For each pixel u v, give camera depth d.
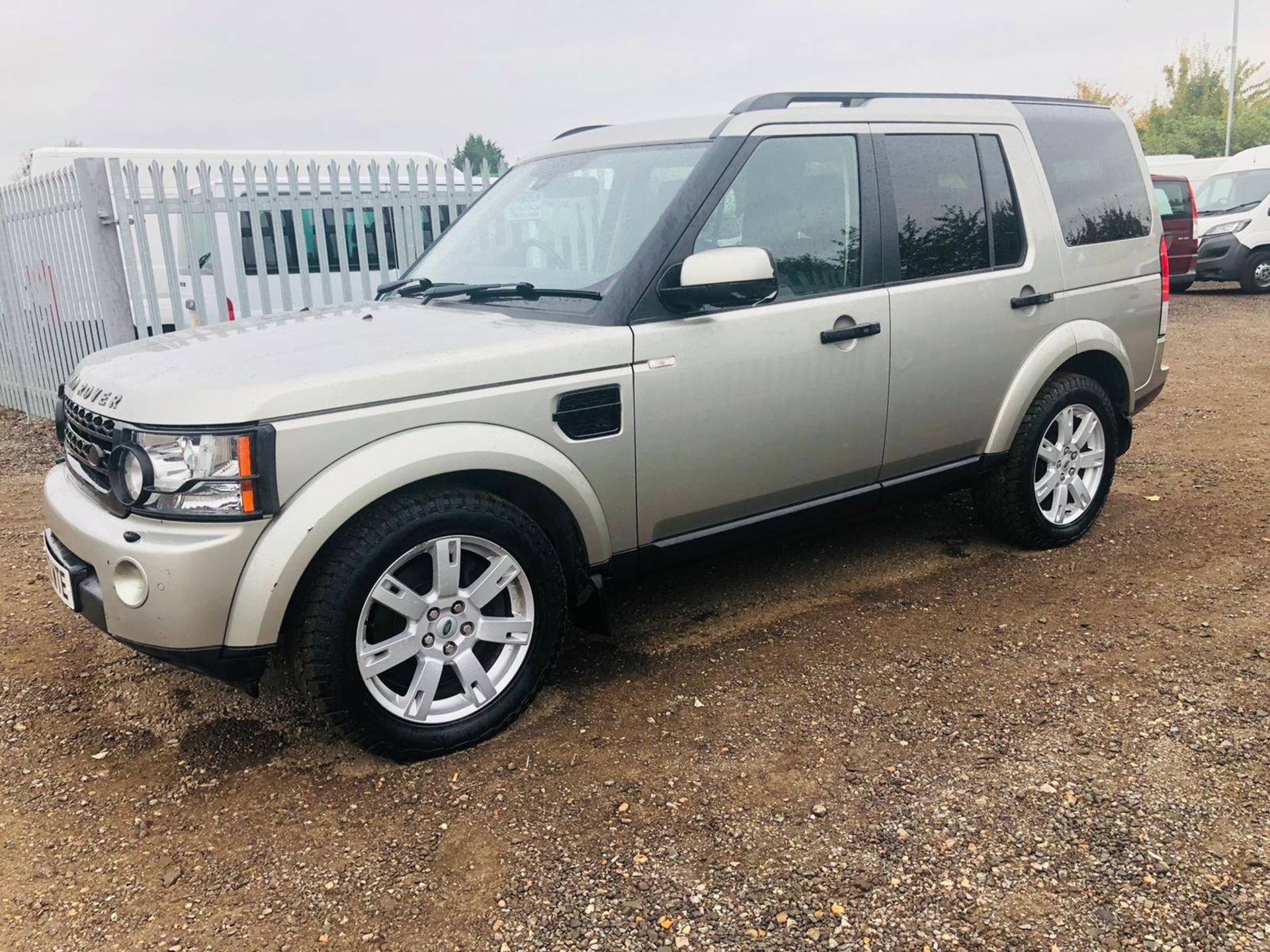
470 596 3.05
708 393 3.42
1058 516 4.69
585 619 3.49
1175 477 5.89
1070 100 4.78
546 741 3.16
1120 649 3.66
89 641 4.04
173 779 3.03
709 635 3.93
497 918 2.37
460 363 2.96
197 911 2.43
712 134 3.61
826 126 3.80
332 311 3.82
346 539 2.81
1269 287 16.19
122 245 8.03
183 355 3.12
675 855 2.57
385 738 2.95
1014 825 2.64
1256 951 2.17
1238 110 45.97
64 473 3.36
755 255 3.20
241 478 2.64
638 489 3.35
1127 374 4.86
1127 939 2.22
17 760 3.15
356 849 2.65
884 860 2.52
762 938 2.27
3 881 2.56
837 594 4.30
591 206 3.78
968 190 4.20
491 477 3.09
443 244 4.38
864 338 3.79
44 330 8.94
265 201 8.90
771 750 3.07
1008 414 4.35
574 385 3.14
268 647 2.74
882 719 3.23
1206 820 2.63
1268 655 3.55
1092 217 4.66
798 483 3.78
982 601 4.16
